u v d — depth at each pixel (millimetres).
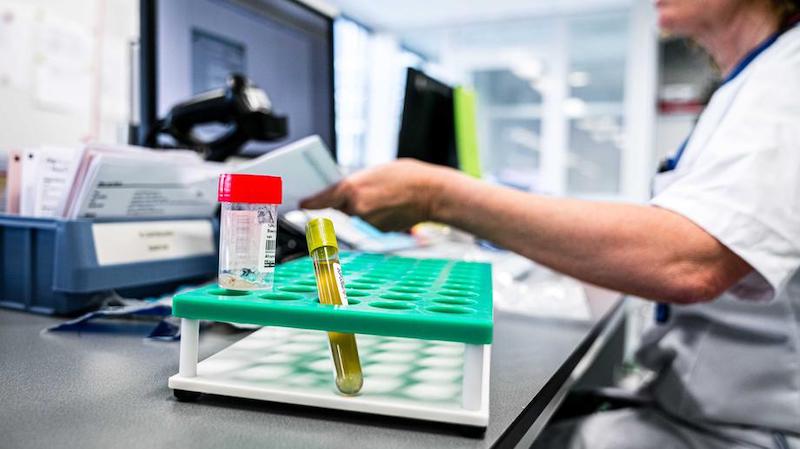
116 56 1960
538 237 629
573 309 800
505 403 418
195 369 404
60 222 621
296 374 418
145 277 689
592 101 4488
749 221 559
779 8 770
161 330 560
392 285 473
